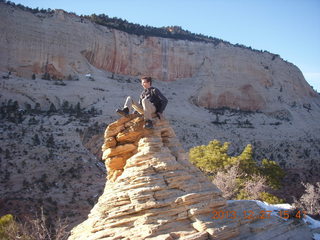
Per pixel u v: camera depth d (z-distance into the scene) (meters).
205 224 6.71
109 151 8.10
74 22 142.88
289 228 8.44
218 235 6.66
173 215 6.78
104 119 88.00
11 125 70.12
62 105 102.06
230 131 114.31
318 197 27.88
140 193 6.86
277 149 98.00
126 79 144.62
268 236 7.71
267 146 102.12
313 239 8.62
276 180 34.41
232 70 160.38
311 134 130.38
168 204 6.82
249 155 33.00
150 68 157.12
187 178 7.50
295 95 168.25
